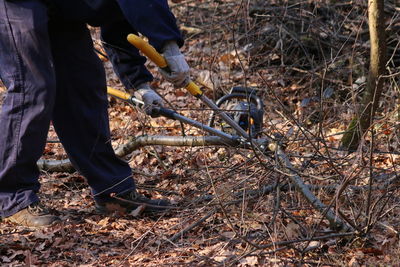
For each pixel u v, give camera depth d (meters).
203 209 4.95
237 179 5.32
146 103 5.33
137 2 4.56
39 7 4.64
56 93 5.08
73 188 6.12
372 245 4.36
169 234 4.80
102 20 4.86
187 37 10.78
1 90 9.23
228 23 9.82
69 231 4.83
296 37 9.02
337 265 4.06
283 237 4.43
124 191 5.27
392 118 6.63
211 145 5.52
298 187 4.57
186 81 4.82
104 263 4.32
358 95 7.94
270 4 9.65
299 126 4.88
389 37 8.30
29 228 4.93
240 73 9.12
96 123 5.17
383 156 6.17
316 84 8.45
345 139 6.30
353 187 5.00
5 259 4.35
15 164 4.86
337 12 9.36
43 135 4.86
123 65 5.38
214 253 4.36
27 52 4.66
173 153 6.80
